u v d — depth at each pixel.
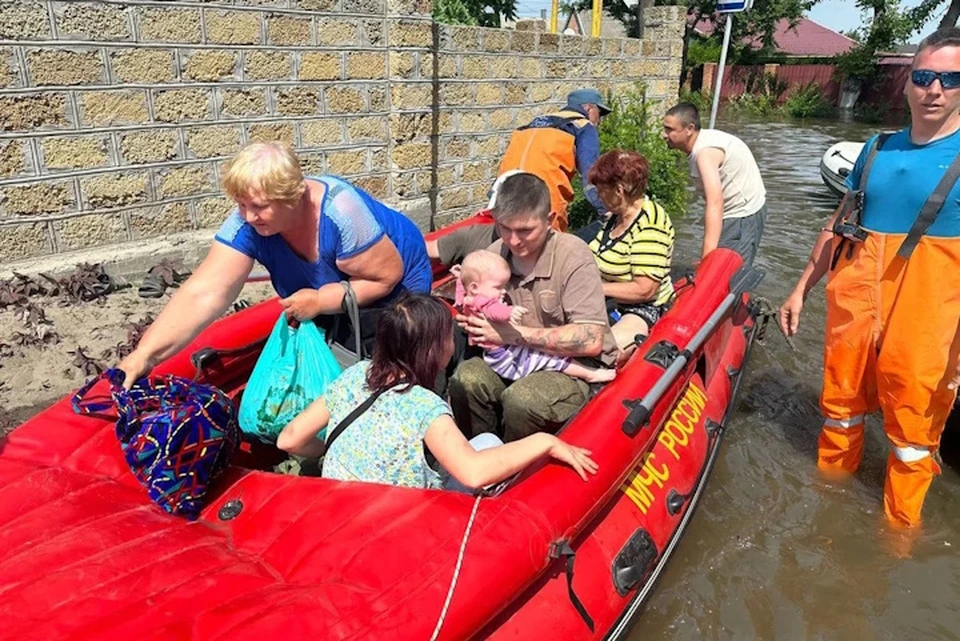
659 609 2.87
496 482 2.08
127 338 4.48
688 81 30.47
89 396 2.57
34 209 4.85
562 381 2.71
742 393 4.61
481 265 2.70
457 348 3.25
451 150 7.68
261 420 2.62
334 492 2.11
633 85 10.34
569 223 8.19
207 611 1.67
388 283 2.71
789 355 5.15
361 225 2.57
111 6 4.86
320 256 2.60
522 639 2.02
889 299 3.21
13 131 4.66
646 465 2.92
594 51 9.42
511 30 8.00
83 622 1.64
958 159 2.93
